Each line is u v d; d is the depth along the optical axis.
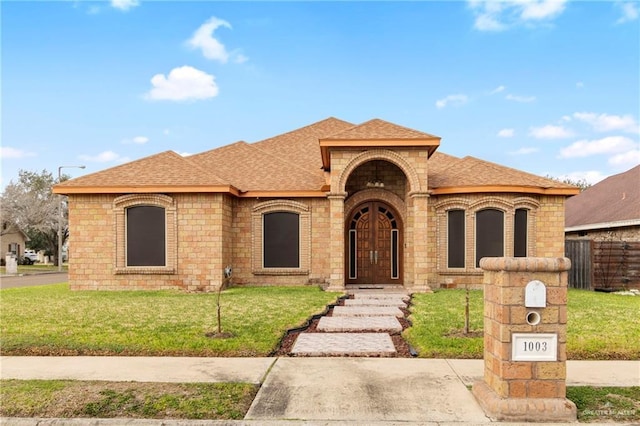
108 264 16.20
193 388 5.99
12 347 7.88
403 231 17.44
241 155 19.91
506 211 16.06
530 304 5.23
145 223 16.22
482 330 8.98
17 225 45.12
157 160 17.31
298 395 5.83
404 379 6.43
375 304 12.83
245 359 7.46
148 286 16.14
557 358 5.23
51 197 48.25
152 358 7.53
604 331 8.91
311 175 18.14
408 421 5.09
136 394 5.77
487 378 5.71
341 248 15.49
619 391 5.90
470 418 5.16
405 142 15.13
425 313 10.98
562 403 5.16
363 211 17.73
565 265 5.23
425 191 15.24
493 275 5.56
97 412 5.27
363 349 7.95
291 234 17.31
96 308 11.74
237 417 5.17
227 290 15.72
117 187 15.89
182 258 16.03
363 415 5.23
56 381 6.27
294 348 8.02
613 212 22.61
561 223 16.45
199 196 16.05
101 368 6.95
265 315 10.63
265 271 17.17
